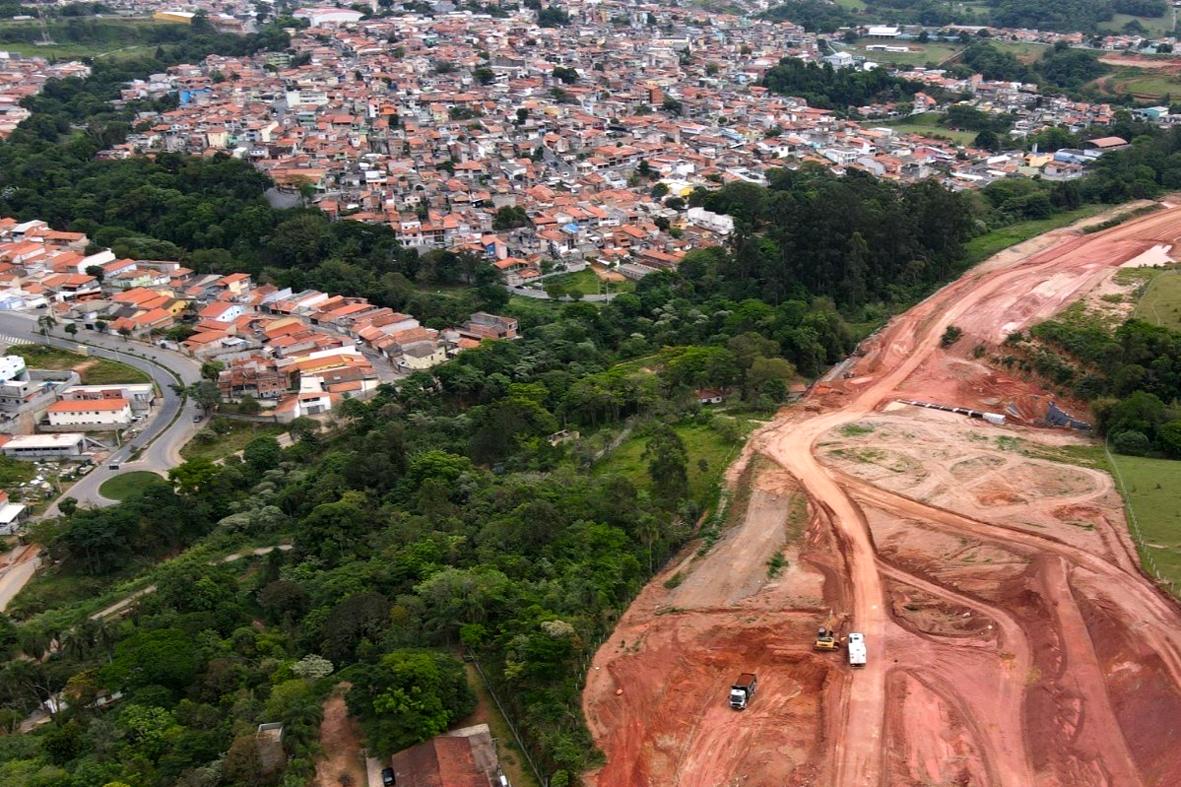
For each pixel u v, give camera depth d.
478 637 101.00
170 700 97.31
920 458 144.75
